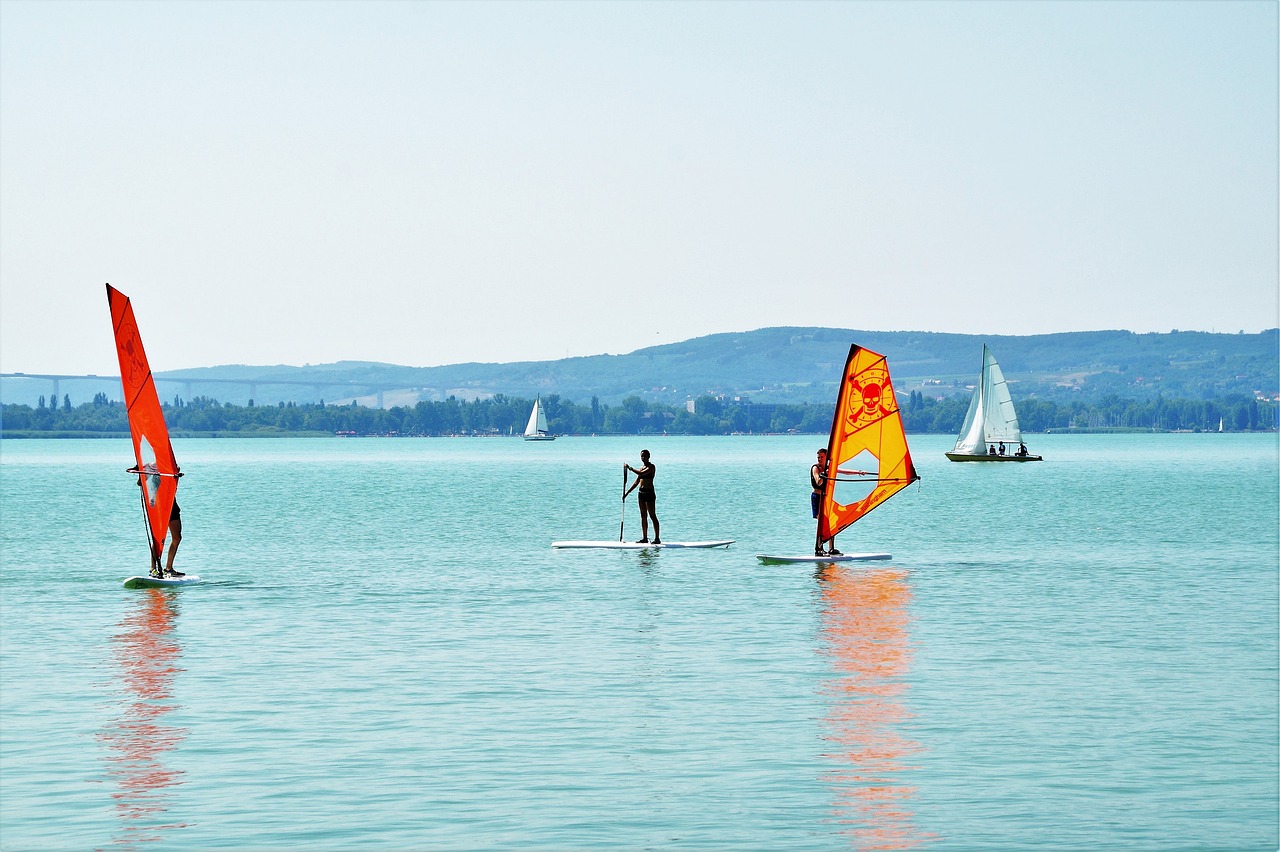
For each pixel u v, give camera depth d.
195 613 51.09
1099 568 67.38
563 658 41.22
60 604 53.66
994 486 169.88
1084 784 27.69
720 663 40.31
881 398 69.31
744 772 28.47
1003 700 35.09
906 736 31.38
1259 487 164.38
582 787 27.45
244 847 24.03
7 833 24.72
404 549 79.94
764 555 71.44
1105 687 36.66
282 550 79.69
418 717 33.25
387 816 25.67
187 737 31.33
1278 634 45.50
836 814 25.78
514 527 100.88
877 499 69.62
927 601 54.19
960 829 24.97
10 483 195.62
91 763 29.17
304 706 34.50
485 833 24.69
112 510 125.88
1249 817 25.69
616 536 91.62
